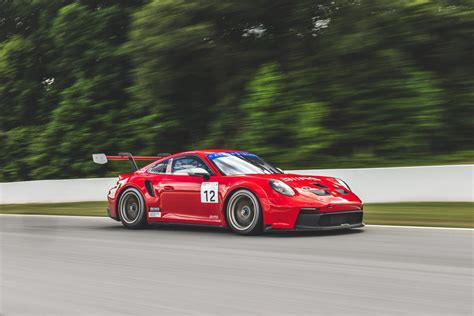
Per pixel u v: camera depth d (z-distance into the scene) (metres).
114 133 21.19
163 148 20.25
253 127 16.69
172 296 3.99
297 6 17.30
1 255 6.12
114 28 22.64
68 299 4.01
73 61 23.12
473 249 5.81
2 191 17.33
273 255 5.68
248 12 17.23
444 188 10.79
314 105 16.09
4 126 25.25
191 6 16.84
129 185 8.52
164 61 17.80
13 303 3.96
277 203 7.02
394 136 15.62
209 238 7.14
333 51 16.30
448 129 15.77
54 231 8.48
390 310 3.48
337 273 4.68
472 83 16.12
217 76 18.89
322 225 7.03
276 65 17.47
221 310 3.58
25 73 25.08
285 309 3.57
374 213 9.86
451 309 3.47
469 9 16.12
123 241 7.10
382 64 15.87
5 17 26.11
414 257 5.37
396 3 15.73
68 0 24.42
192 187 7.81
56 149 21.98
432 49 16.47
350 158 15.73
